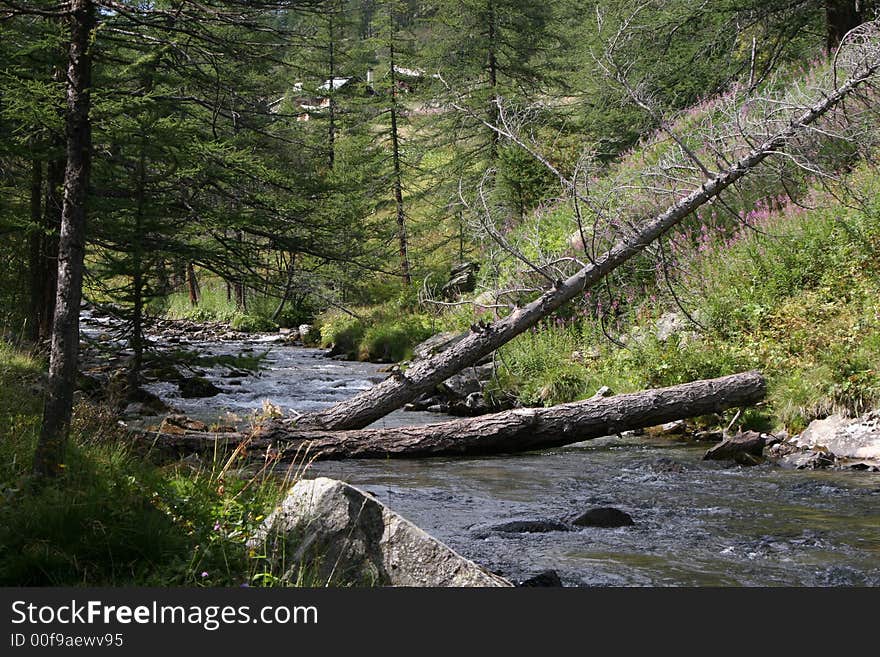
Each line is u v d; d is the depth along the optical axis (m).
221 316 42.00
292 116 13.48
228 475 6.95
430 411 15.52
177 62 8.55
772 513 8.15
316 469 10.12
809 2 23.12
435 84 33.50
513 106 13.17
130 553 5.27
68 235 6.46
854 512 8.09
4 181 15.49
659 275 16.28
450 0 34.03
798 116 13.55
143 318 14.68
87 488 5.84
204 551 5.23
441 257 35.72
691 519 8.01
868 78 12.84
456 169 32.91
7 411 8.98
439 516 8.23
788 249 14.98
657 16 23.59
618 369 14.20
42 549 5.09
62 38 9.51
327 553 5.05
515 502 8.82
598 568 6.46
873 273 13.59
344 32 35.69
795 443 10.87
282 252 15.17
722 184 12.33
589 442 12.43
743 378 11.32
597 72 18.38
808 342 12.34
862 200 14.06
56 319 6.40
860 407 10.79
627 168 21.27
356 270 17.22
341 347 28.34
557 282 11.88
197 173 13.13
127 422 11.25
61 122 8.24
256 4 7.09
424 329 25.14
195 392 17.58
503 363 15.71
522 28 33.78
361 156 35.16
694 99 25.41
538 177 23.56
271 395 18.22
